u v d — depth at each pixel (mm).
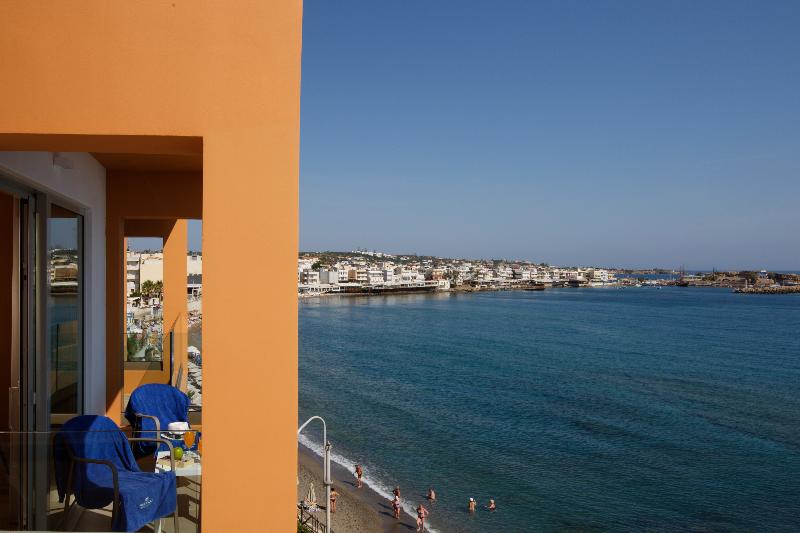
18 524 2953
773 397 41250
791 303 135250
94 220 5621
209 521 2482
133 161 6062
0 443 2967
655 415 36125
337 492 23281
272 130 2541
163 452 3291
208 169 2510
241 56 2533
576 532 20438
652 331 79688
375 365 52812
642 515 21828
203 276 2494
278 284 2527
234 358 2502
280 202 2541
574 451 29062
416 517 21281
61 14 2449
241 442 2500
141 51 2484
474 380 46375
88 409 5320
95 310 5594
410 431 32094
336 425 33031
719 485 24766
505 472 26062
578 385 44906
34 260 4137
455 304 130750
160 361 8141
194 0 2512
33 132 2436
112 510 3086
